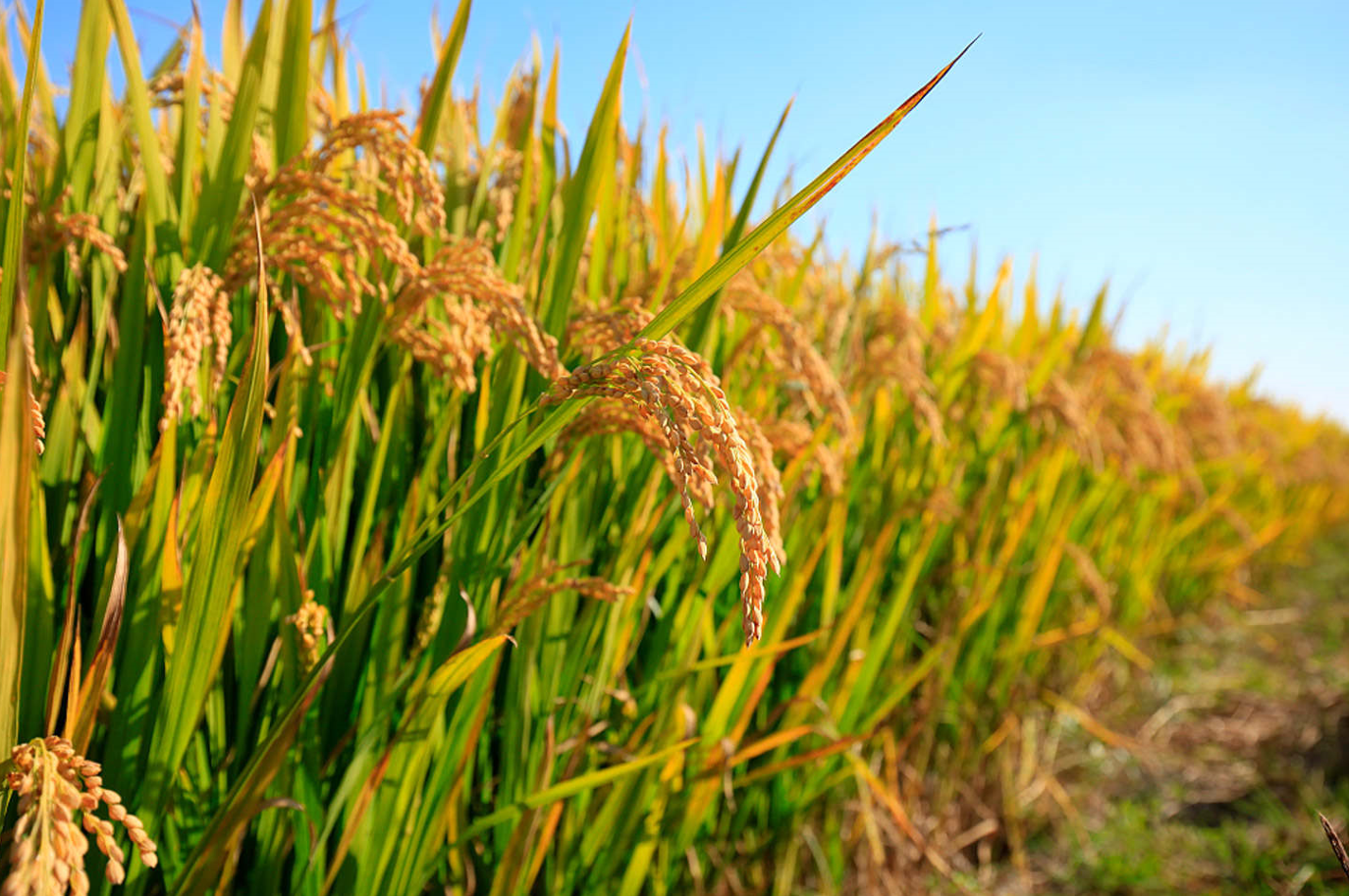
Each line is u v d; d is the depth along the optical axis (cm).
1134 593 202
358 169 73
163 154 70
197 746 54
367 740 55
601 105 62
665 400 38
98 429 57
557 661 69
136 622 50
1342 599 312
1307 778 166
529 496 66
